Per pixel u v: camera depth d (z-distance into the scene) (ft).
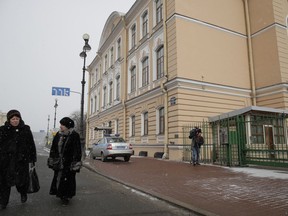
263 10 70.13
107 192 24.94
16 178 18.39
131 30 89.40
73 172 20.36
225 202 20.24
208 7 66.85
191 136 46.57
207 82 62.03
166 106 61.62
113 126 97.71
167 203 20.93
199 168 40.96
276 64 65.77
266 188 24.75
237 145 42.75
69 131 20.56
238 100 67.51
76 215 17.31
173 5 62.28
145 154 71.36
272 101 66.08
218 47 66.44
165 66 63.10
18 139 18.89
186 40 61.57
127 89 87.66
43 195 22.90
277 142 48.98
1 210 18.28
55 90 67.26
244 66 70.64
